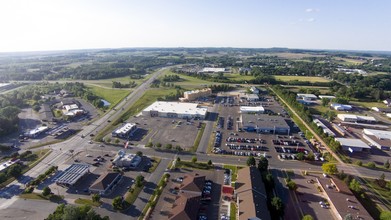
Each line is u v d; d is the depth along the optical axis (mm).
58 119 174125
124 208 82438
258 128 151875
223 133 149000
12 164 109188
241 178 94250
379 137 141375
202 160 115500
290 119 177375
